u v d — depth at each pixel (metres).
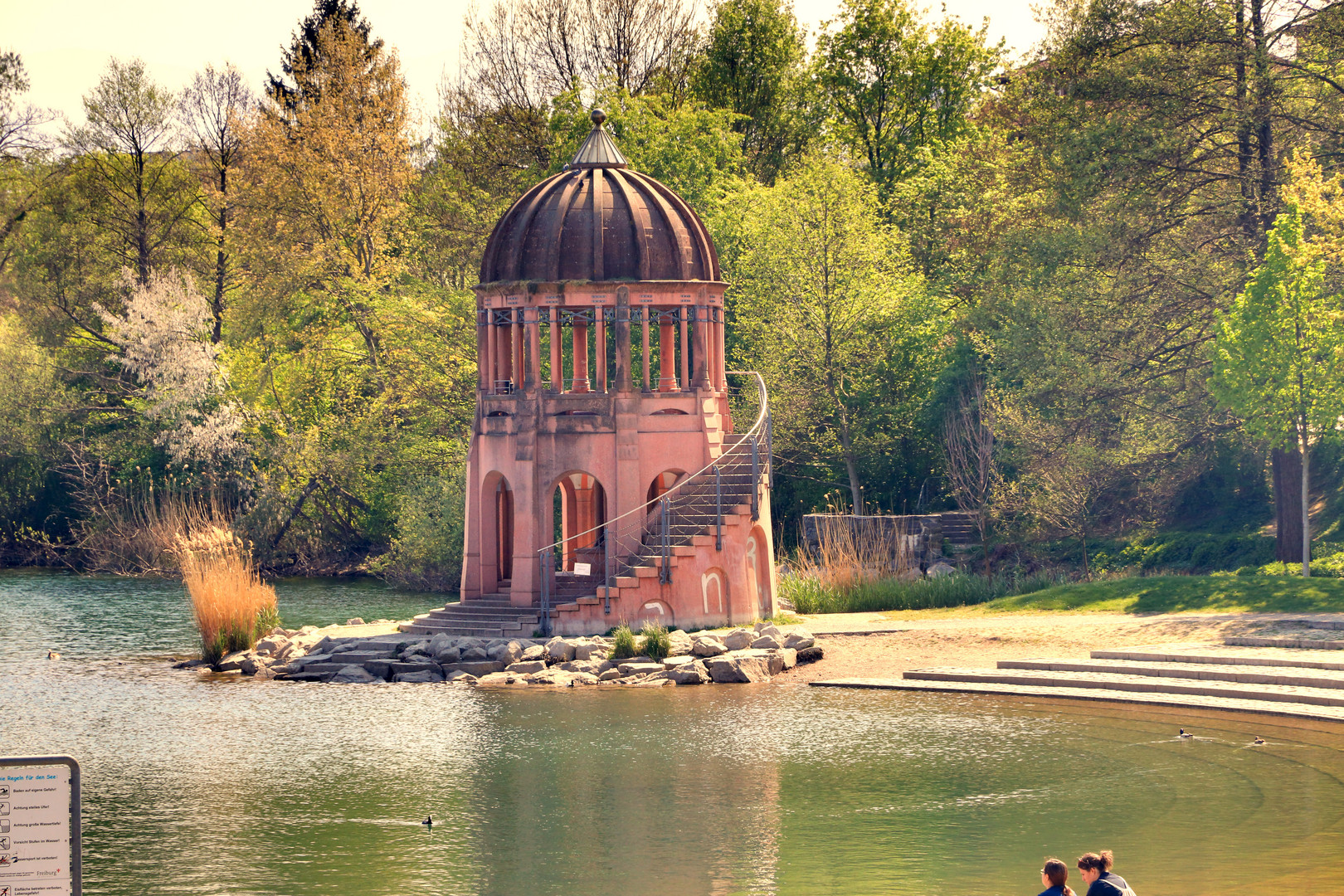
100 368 129.00
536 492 62.06
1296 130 78.44
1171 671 48.38
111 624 80.38
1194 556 79.62
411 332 105.25
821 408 93.44
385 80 116.19
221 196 119.81
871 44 121.12
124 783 40.00
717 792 37.12
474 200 113.50
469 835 33.62
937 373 96.06
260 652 62.09
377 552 115.06
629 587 59.78
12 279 129.38
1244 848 30.34
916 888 28.48
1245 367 62.50
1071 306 80.94
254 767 41.62
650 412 62.69
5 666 63.47
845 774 38.62
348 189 110.06
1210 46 76.75
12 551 126.25
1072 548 86.44
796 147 127.06
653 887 29.05
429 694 53.38
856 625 62.28
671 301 63.25
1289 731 41.84
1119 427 82.44
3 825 18.11
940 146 117.62
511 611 61.81
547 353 96.50
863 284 92.75
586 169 65.12
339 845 32.97
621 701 50.59
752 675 53.88
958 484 86.12
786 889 28.69
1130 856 30.00
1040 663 51.41
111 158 129.12
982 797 35.72
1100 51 79.00
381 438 108.44
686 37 122.62
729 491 63.62
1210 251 81.31
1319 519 81.06
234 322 115.75
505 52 118.44
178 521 107.94
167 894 29.38
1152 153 75.69
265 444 112.25
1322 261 61.59
